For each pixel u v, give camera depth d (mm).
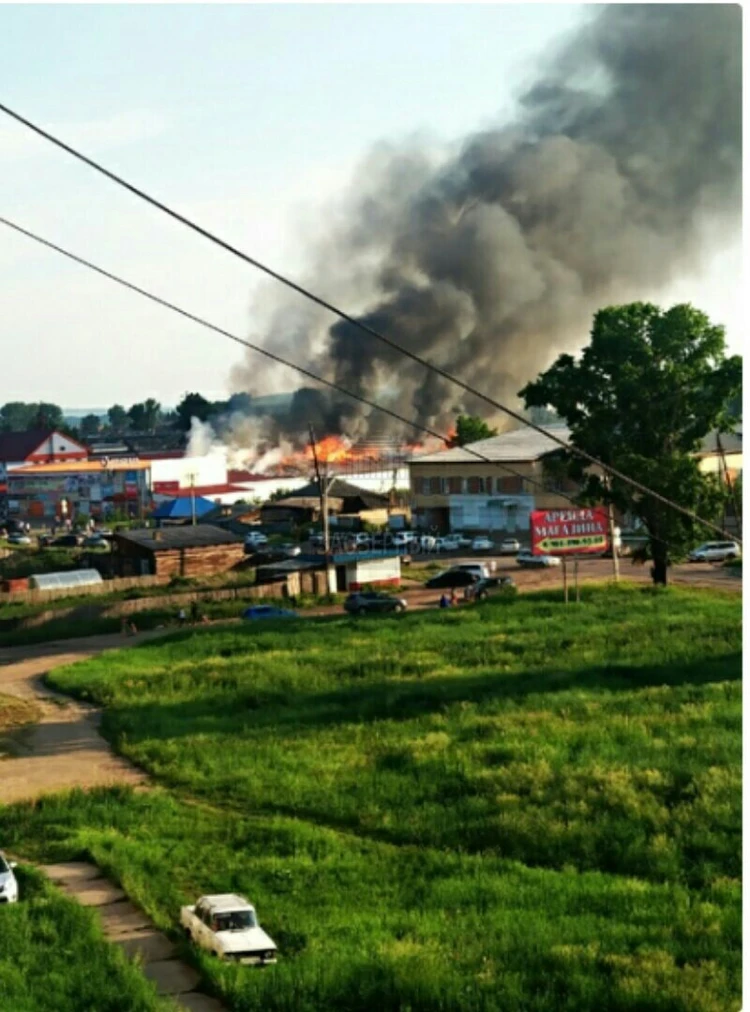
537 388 79375
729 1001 22359
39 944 25953
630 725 42688
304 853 32750
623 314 77188
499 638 61781
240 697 52031
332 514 125375
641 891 28406
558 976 23703
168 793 39625
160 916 28203
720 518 82188
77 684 57375
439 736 42812
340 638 65250
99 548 120688
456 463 114875
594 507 79562
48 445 181875
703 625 62562
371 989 23109
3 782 42219
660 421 76875
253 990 23328
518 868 30656
